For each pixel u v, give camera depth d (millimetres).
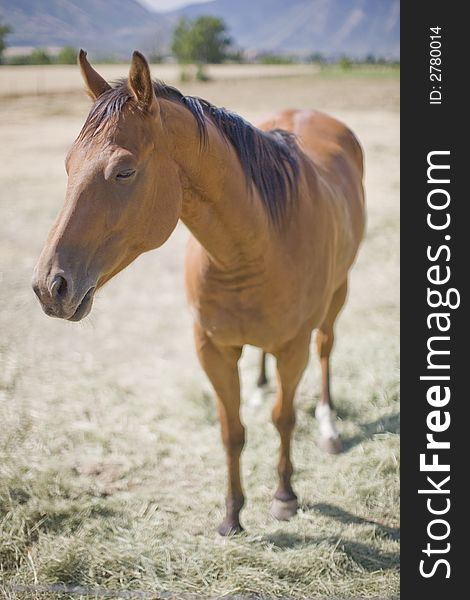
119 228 1835
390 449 3414
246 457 3408
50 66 35469
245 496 3096
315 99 19703
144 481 3227
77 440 3537
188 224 2209
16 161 10977
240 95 20875
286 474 2941
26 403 3871
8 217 7461
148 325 5043
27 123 15547
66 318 1772
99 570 2592
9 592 2469
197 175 2059
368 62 51281
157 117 1861
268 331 2480
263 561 2629
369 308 5211
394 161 10789
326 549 2689
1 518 2832
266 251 2314
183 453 3457
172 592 2496
